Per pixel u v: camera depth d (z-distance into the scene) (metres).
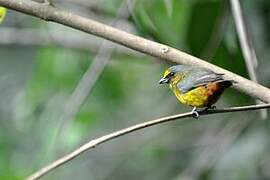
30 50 13.42
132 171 13.38
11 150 12.91
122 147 13.94
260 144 11.62
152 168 13.16
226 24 10.30
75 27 6.78
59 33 12.75
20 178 12.33
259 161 11.57
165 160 13.07
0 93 13.37
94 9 12.43
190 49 10.69
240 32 7.65
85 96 10.08
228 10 10.35
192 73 7.20
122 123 13.14
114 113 13.14
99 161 14.02
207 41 10.60
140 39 6.83
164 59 6.89
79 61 12.44
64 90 12.31
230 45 10.55
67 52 12.51
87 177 13.95
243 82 6.87
